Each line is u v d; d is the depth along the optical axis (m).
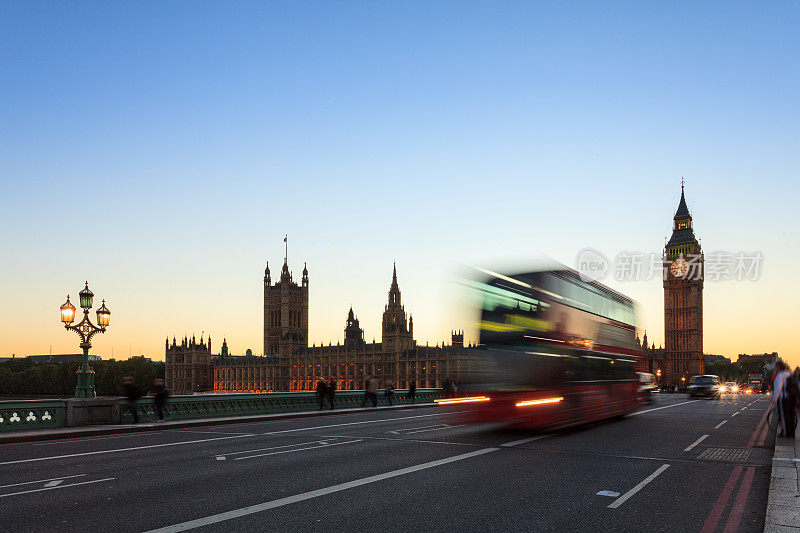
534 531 10.07
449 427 27.28
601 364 26.66
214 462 16.83
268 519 10.59
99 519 10.59
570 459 17.36
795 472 14.61
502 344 22.88
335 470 15.41
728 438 23.08
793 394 22.22
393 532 9.87
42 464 16.59
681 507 11.84
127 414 28.30
